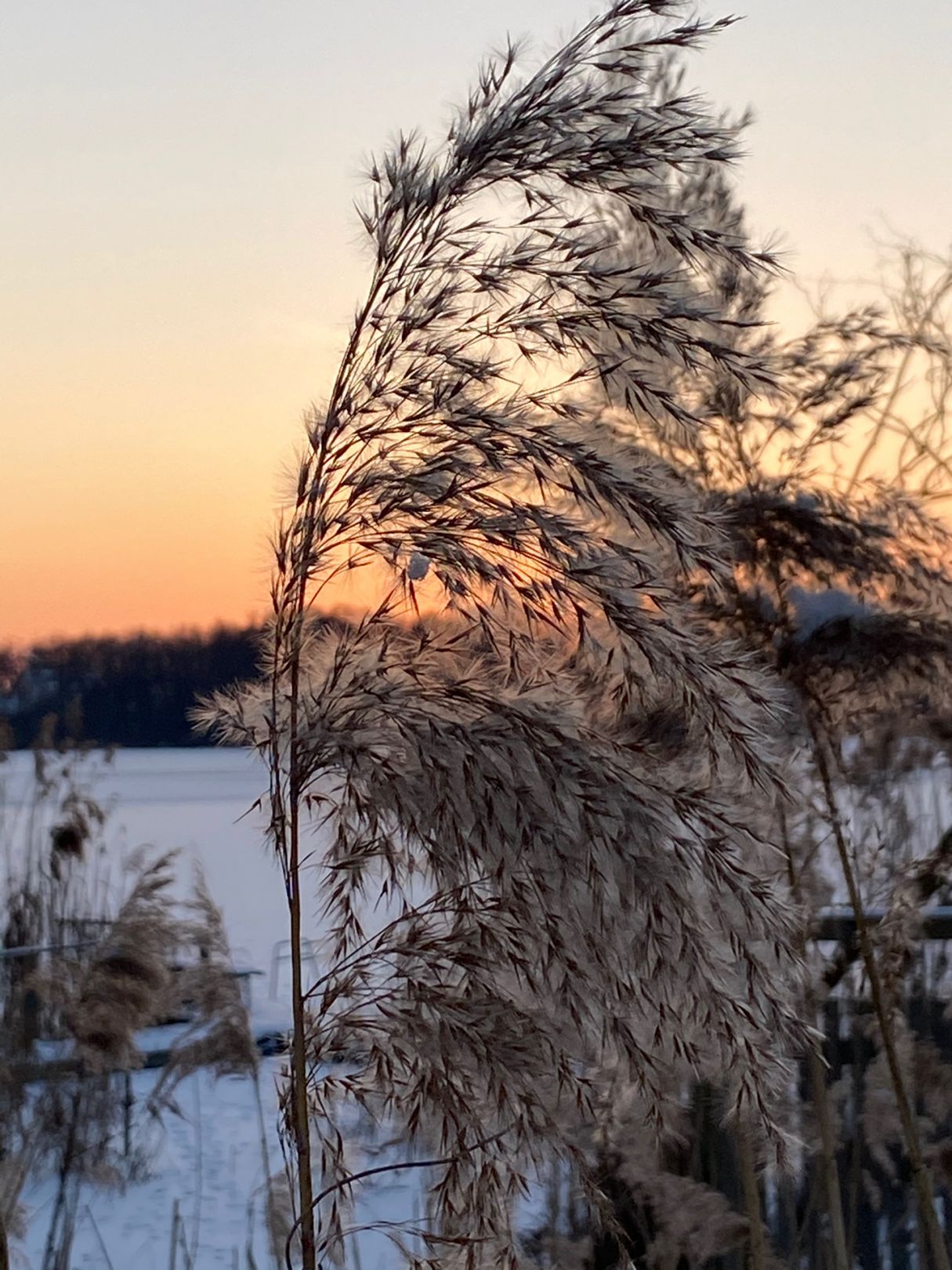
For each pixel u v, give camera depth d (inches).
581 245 70.4
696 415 73.2
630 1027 72.1
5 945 246.4
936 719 121.4
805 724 109.0
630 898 68.9
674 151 69.2
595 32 70.4
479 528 68.7
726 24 69.8
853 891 115.4
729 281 85.6
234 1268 160.1
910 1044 133.2
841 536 103.8
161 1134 230.1
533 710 71.8
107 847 298.4
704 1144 133.8
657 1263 121.0
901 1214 156.6
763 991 70.6
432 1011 71.9
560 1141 75.4
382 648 74.3
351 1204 77.4
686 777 73.9
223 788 1531.7
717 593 106.2
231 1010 158.2
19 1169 150.3
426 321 69.3
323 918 75.9
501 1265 74.9
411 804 69.6
